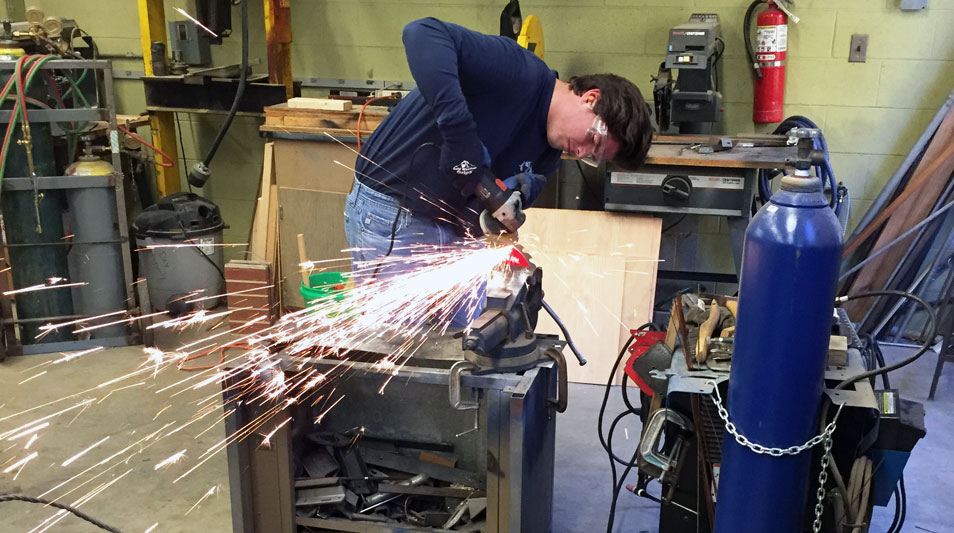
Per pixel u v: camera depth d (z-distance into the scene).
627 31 3.70
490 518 1.93
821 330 1.56
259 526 2.11
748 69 3.63
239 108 3.81
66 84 3.89
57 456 2.72
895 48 3.48
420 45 1.82
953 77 3.46
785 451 1.63
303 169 3.43
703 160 2.98
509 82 1.93
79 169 3.42
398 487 2.13
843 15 3.49
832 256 1.52
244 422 2.00
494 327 1.79
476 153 1.86
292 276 3.59
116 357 3.50
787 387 1.59
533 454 1.96
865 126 3.61
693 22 3.36
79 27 4.18
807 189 1.55
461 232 2.23
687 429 1.86
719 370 1.77
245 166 4.29
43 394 3.16
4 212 3.38
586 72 3.79
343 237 3.50
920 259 3.53
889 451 1.74
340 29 3.99
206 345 3.61
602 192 3.86
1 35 3.39
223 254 4.27
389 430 2.24
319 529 2.13
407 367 1.91
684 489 1.95
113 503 2.47
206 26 3.75
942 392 3.17
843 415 1.71
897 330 3.62
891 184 3.56
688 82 3.16
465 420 2.18
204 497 2.50
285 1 3.81
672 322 2.00
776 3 3.43
